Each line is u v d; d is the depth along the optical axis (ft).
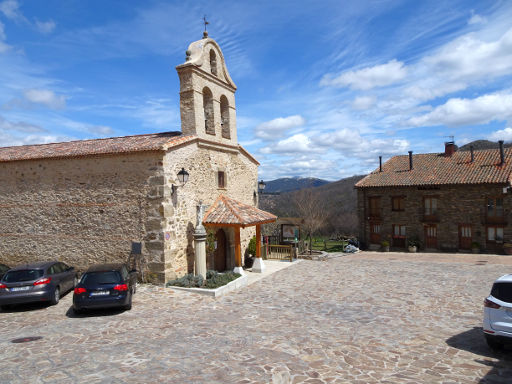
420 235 84.53
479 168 80.74
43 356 22.65
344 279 47.09
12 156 50.16
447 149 91.40
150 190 41.86
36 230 48.06
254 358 22.02
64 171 46.60
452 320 29.53
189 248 46.03
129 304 33.53
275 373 19.92
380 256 75.25
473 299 35.94
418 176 86.53
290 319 30.40
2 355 22.95
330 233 131.64
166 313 32.50
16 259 49.08
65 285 39.22
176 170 43.68
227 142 55.77
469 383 18.54
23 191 48.93
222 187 54.54
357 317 30.78
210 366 20.85
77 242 45.68
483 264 60.59
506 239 74.18
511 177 73.82
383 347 23.76
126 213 43.14
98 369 20.54
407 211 86.07
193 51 49.55
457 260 66.54
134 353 22.93
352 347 23.81
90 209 45.06
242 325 28.78
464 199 79.05
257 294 39.50
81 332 27.45
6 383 18.92
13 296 33.76
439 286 42.06
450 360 21.53
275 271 53.21
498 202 75.82
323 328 27.89
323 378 19.29
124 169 43.29
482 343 24.25
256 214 52.60
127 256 42.98
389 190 88.33
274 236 76.23
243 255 59.52
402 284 43.57
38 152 50.88
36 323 30.40
